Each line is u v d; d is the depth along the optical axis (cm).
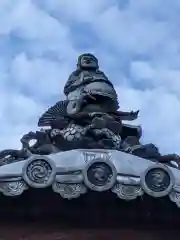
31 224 787
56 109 956
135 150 898
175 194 735
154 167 727
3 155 893
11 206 770
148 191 721
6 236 782
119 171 763
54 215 781
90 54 984
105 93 941
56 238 784
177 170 848
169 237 794
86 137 895
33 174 719
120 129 927
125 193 729
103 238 787
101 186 718
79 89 952
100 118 912
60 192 721
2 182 732
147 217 783
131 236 789
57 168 741
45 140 914
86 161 795
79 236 786
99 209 773
